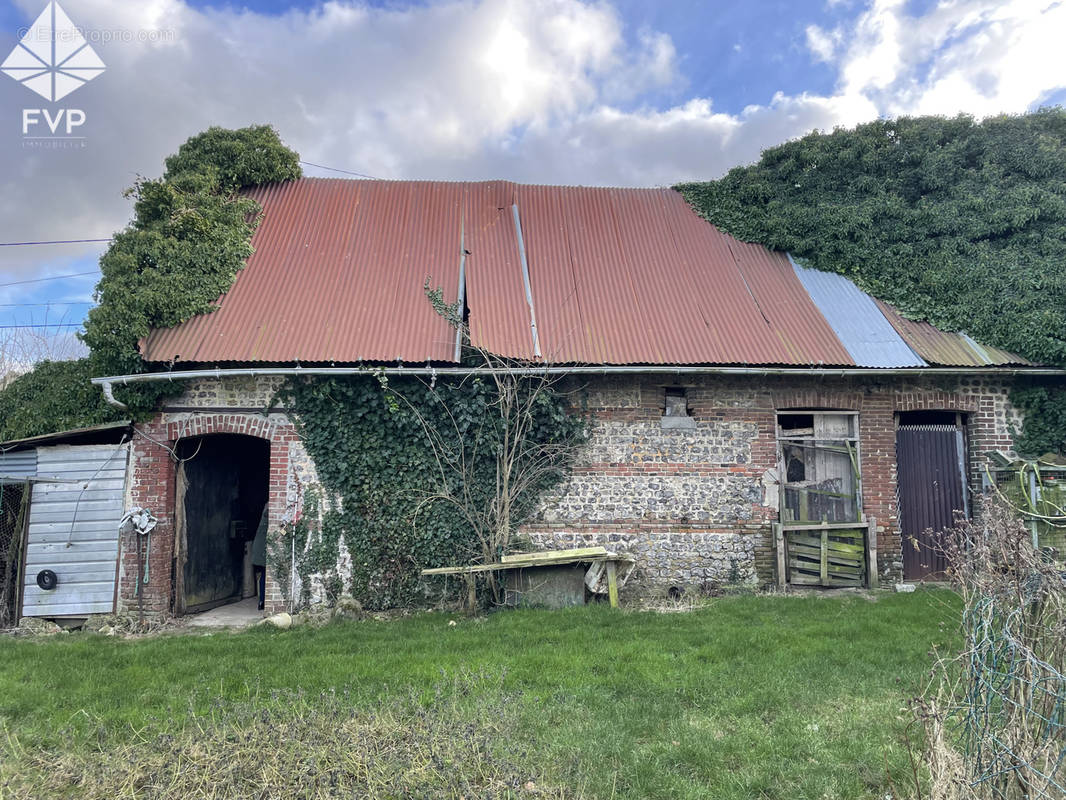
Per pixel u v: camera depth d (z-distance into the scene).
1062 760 3.17
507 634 7.34
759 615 8.05
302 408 9.26
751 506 9.83
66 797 3.64
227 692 5.72
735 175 13.10
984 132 12.12
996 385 10.18
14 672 6.41
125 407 9.13
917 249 11.26
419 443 9.38
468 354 9.49
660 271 11.38
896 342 9.96
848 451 10.08
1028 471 9.39
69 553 9.07
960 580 3.97
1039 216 11.04
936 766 3.29
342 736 4.09
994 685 3.37
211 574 10.45
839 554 9.84
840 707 5.19
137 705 5.44
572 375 9.75
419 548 9.25
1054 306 9.87
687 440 9.89
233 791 3.56
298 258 10.98
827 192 12.18
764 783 4.04
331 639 7.53
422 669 6.12
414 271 10.89
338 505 9.24
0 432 9.62
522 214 12.54
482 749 4.01
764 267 11.59
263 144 12.51
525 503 9.60
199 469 10.20
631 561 8.96
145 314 9.17
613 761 4.35
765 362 9.45
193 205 10.71
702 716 5.09
